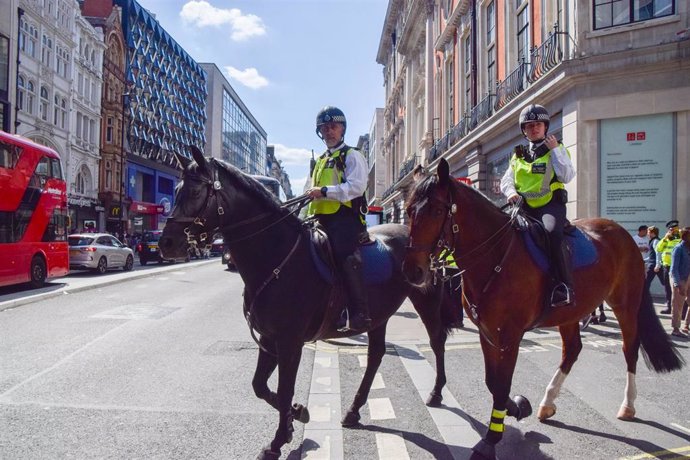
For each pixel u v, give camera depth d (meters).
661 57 10.91
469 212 3.57
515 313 3.62
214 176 3.42
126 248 23.27
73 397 4.93
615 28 11.52
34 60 31.17
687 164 11.01
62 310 10.66
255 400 4.90
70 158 36.31
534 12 14.64
